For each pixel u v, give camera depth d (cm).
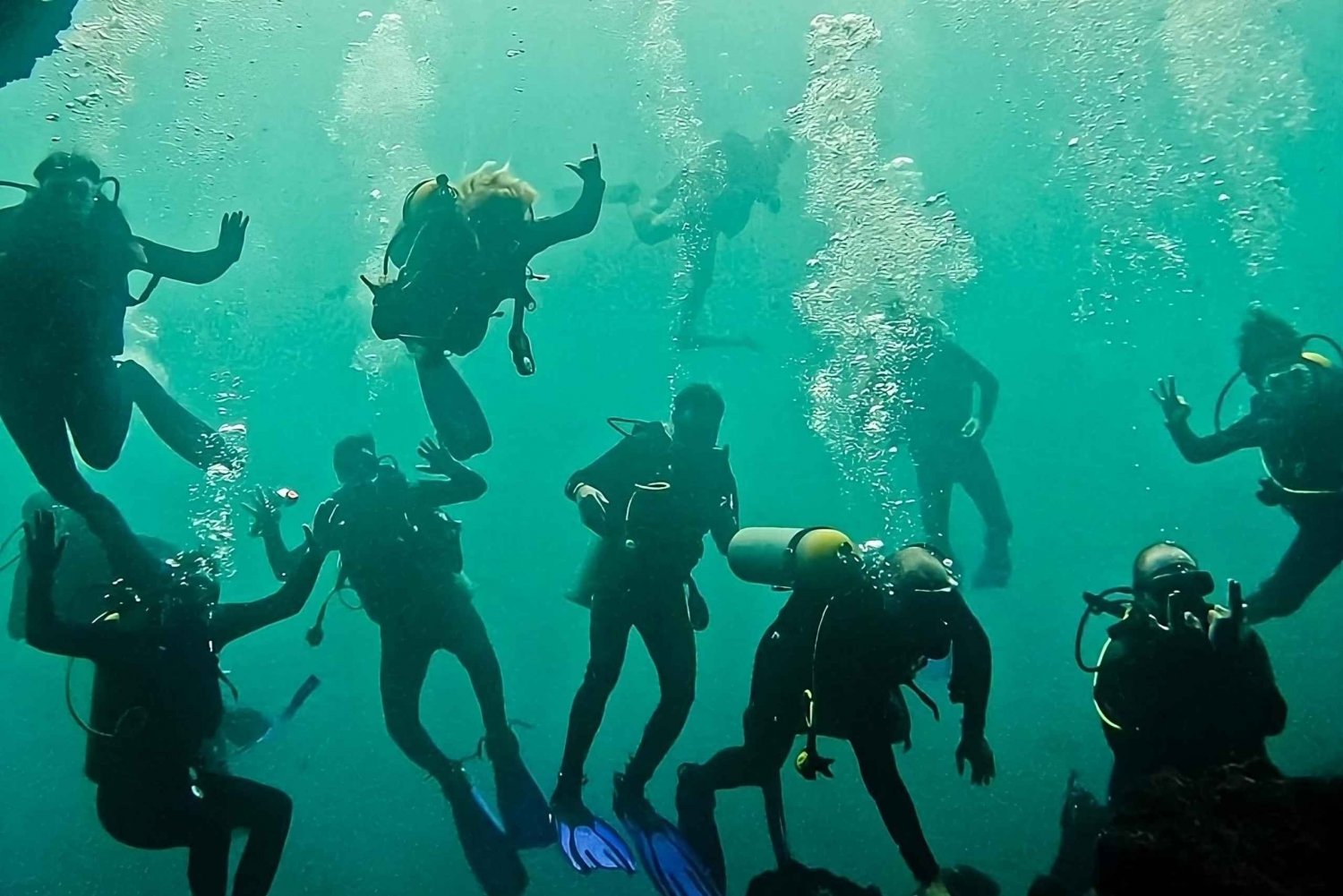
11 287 400
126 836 406
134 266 437
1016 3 1650
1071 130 1789
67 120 1313
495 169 427
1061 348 1808
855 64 995
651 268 2317
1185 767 369
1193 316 1802
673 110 1794
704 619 486
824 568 392
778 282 1923
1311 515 523
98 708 403
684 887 425
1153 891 257
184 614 412
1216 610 373
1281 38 1577
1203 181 1741
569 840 457
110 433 451
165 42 1460
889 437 743
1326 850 248
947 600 385
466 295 402
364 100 1584
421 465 503
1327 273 1844
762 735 423
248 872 415
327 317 1916
